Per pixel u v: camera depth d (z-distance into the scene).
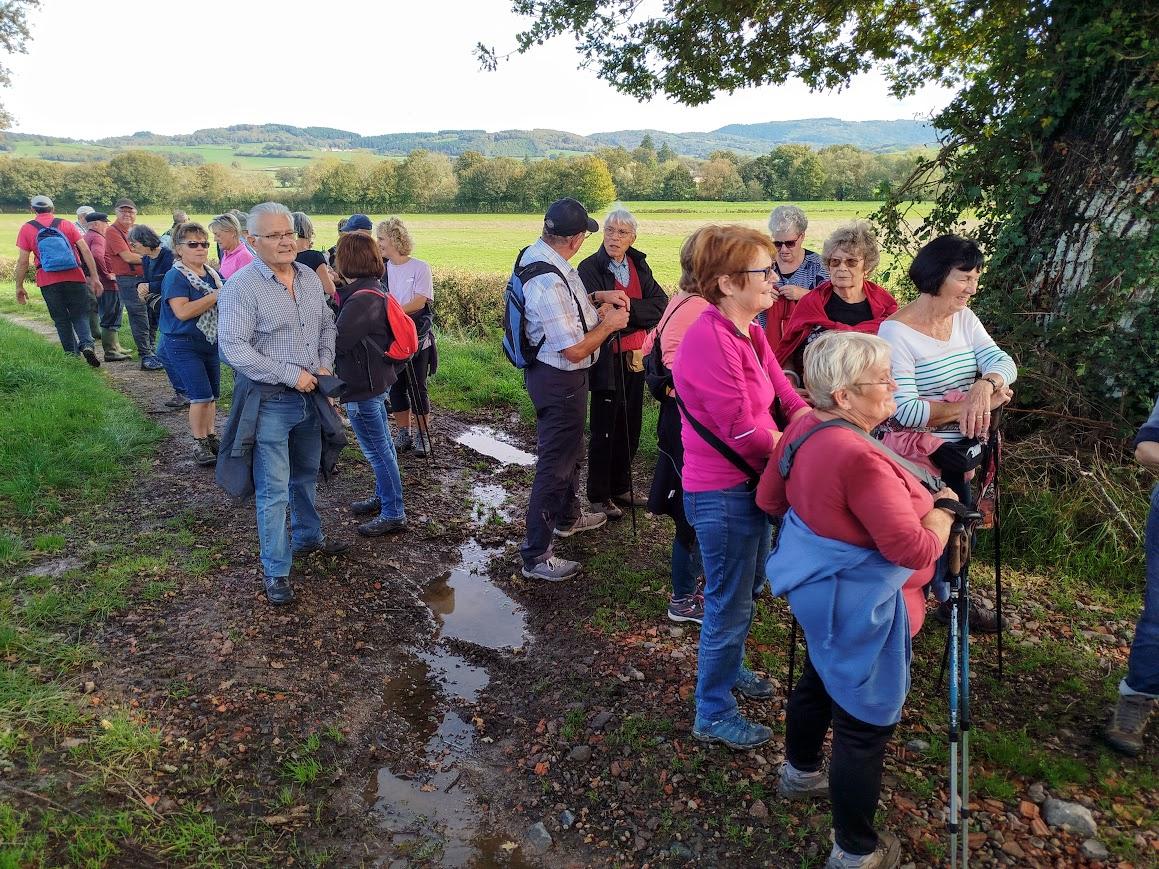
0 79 22.84
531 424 7.43
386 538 4.92
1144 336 4.38
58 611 3.72
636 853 2.60
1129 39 4.28
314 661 3.59
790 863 2.48
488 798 2.90
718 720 2.97
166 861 2.47
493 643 3.91
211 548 4.52
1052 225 4.86
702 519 2.75
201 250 5.59
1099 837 2.51
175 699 3.20
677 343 3.21
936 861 2.43
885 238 5.76
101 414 6.71
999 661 3.31
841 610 2.15
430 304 6.31
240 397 3.85
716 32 7.74
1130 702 2.88
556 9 7.87
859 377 2.13
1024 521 4.41
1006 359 3.13
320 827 2.69
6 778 2.68
